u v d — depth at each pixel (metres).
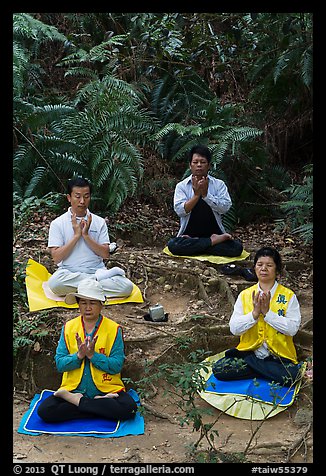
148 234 6.83
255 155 7.76
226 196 6.13
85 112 7.22
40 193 6.95
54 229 5.25
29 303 4.93
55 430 3.87
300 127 8.63
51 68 8.86
